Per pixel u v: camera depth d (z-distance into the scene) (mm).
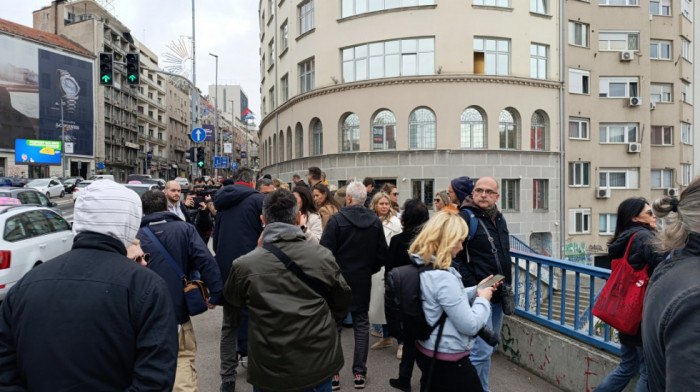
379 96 21156
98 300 1605
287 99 27109
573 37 24922
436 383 2527
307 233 4230
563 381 3852
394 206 6594
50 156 48875
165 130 93625
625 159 25609
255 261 2506
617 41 25891
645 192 25703
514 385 3963
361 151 21438
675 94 27812
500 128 21312
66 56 60625
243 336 4266
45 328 1562
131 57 13781
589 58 25125
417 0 20953
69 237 8750
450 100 20469
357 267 4027
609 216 25297
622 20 25688
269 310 2428
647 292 1325
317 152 23781
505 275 3510
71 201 33094
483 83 20609
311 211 5004
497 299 3486
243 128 136375
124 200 1815
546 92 22156
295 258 2512
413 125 20984
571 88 24672
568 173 24703
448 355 2494
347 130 22344
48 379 1542
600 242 25047
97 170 64875
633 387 3320
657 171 27469
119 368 1626
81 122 62562
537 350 4172
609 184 25578
